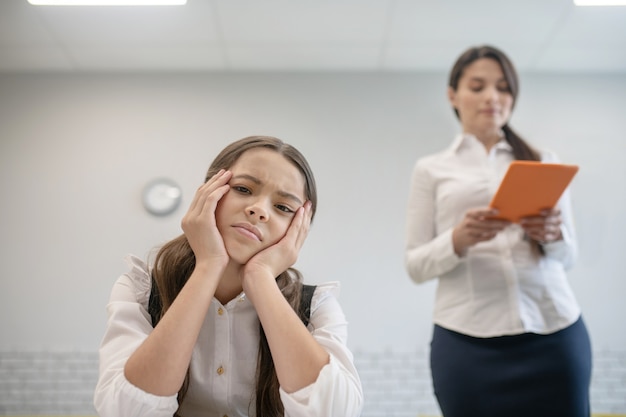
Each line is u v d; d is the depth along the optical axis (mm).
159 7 2957
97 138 3449
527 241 1803
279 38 3242
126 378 956
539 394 1656
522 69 3529
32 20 3045
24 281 3215
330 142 3449
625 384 3018
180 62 3480
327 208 3340
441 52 3375
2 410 3033
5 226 3289
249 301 1156
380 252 3275
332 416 965
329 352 1080
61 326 3154
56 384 3072
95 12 2984
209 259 1047
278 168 1120
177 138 3463
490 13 3012
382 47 3330
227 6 2951
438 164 2033
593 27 3109
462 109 2113
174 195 3359
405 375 3084
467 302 1780
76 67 3510
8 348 3113
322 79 3561
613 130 3426
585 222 3252
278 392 1113
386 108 3508
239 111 3510
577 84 3510
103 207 3338
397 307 3189
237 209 1095
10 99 3482
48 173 3381
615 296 3145
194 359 1123
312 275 3234
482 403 1676
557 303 1746
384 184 3381
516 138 2035
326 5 2945
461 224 1744
